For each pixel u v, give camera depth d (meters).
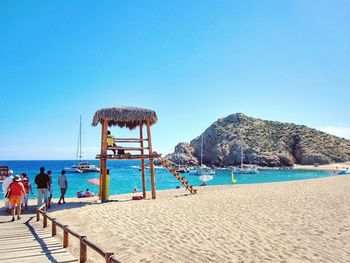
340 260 7.64
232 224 11.75
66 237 8.98
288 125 180.12
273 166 138.88
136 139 20.94
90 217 13.68
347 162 144.25
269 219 12.62
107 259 6.11
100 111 19.50
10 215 14.45
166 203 17.75
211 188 30.17
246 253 8.26
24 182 16.28
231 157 148.62
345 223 11.72
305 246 8.84
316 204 16.27
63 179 18.92
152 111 20.52
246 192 23.17
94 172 94.75
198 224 11.80
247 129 169.12
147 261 7.88
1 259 7.80
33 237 10.15
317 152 150.00
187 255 8.17
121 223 12.25
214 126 178.00
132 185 54.91
